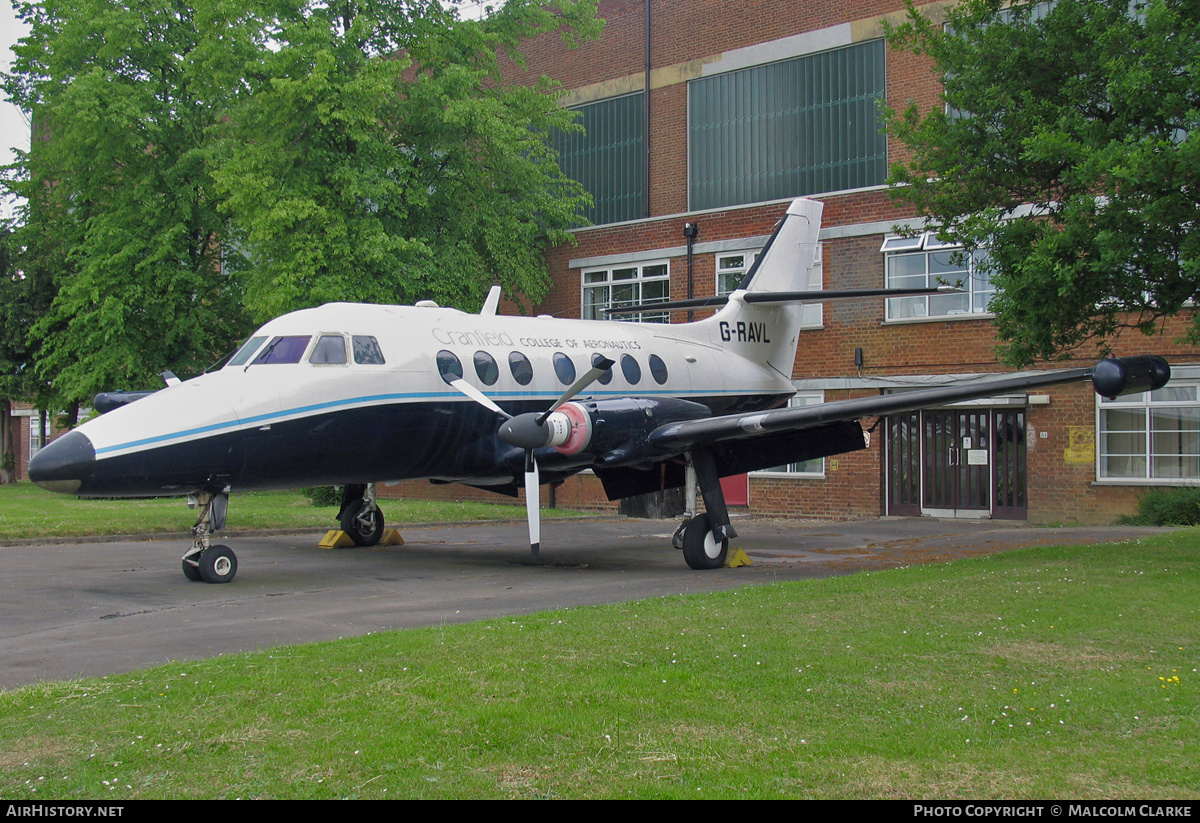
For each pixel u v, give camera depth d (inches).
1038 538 623.5
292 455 449.1
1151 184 393.4
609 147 1064.8
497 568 498.9
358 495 603.5
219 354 1031.6
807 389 882.1
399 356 478.9
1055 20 461.1
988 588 360.8
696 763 175.8
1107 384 385.4
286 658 250.7
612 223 1017.5
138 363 917.2
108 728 191.9
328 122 727.7
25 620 332.8
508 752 181.3
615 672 236.8
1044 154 422.0
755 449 543.5
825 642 269.0
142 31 920.9
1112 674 233.6
